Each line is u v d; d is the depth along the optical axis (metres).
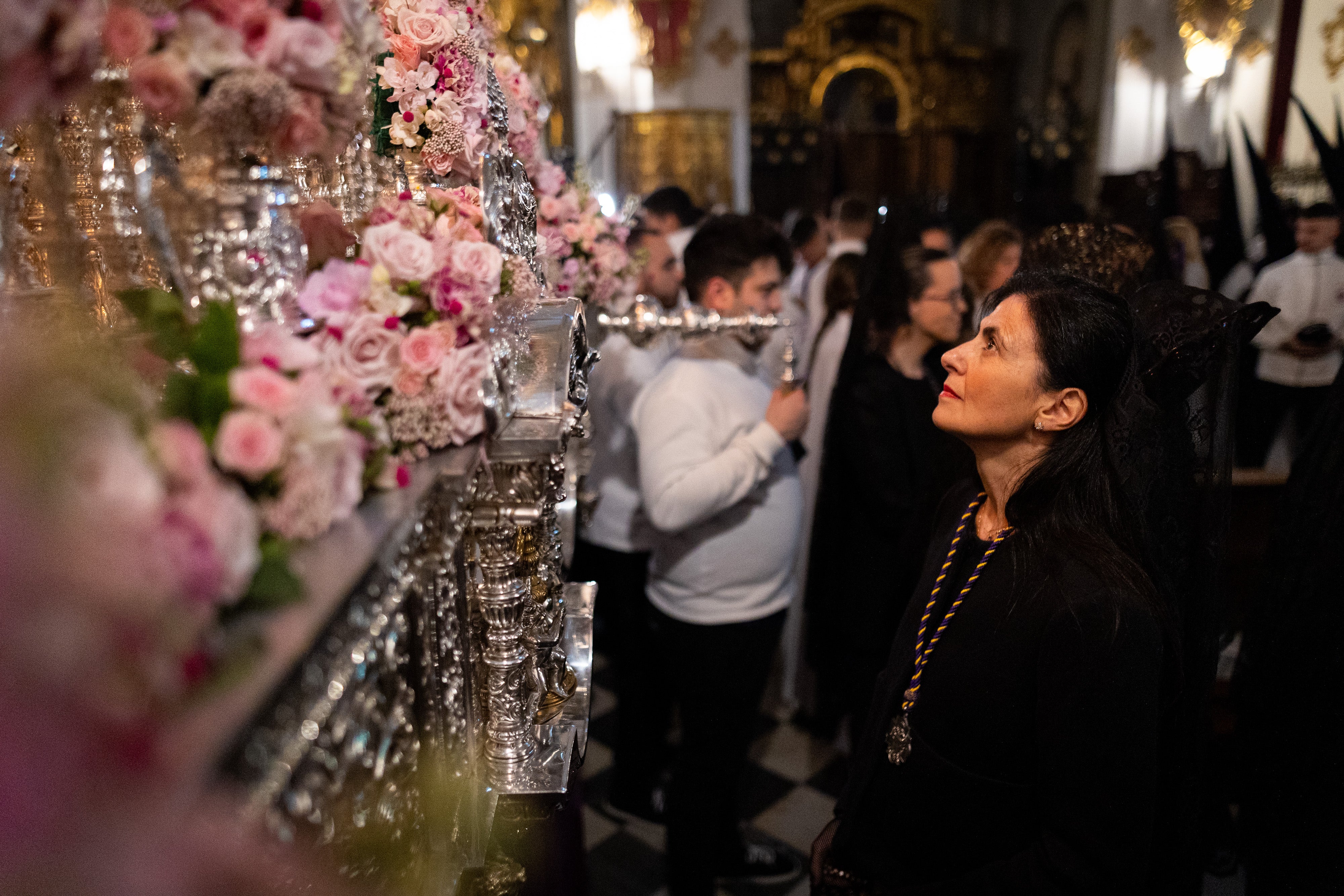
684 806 1.79
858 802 1.09
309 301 0.65
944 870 1.01
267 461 0.47
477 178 1.02
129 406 0.39
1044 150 11.44
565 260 1.75
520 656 0.89
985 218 11.98
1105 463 0.98
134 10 0.53
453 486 0.68
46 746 0.26
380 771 0.54
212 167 0.60
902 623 1.14
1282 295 3.29
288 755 0.39
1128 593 0.87
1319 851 1.42
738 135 10.21
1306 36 6.91
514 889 0.94
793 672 2.73
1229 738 1.92
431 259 0.70
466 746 0.79
